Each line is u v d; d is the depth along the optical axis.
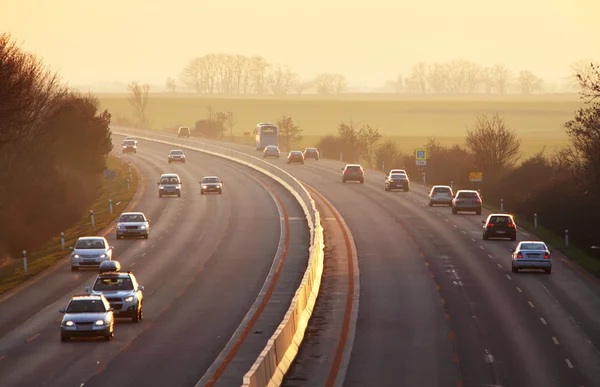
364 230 163.50
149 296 104.50
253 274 119.50
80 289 109.69
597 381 65.12
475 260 131.88
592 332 84.81
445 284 112.00
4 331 84.75
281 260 131.25
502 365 70.56
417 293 105.75
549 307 97.81
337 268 124.56
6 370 67.50
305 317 88.00
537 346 78.19
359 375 66.19
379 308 96.38
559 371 68.50
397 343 78.88
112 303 87.31
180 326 86.38
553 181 197.25
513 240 154.00
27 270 126.31
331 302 99.94
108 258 127.94
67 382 63.25
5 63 157.38
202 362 69.94
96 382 63.19
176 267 126.06
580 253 144.62
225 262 130.00
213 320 89.31
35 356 72.75
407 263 128.50
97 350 75.12
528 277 118.31
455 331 84.56
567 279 117.19
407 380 64.94
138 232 155.62
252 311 94.12
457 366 70.00
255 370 52.75
